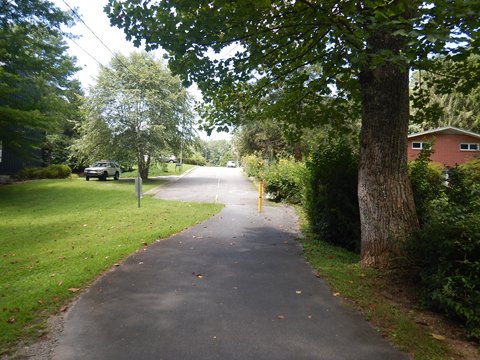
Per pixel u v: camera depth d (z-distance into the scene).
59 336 3.69
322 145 9.44
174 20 5.41
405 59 4.07
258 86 8.74
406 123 5.92
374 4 4.60
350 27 5.00
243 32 5.75
